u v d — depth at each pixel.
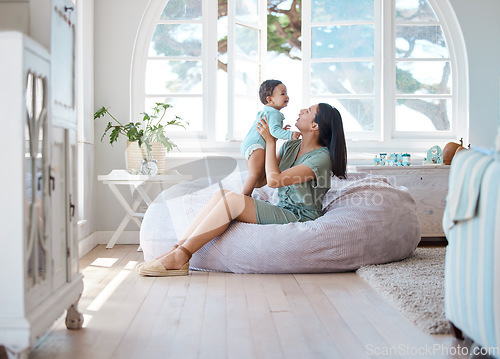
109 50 5.07
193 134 5.27
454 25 5.32
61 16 2.12
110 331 2.25
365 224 3.51
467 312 1.89
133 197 4.99
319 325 2.34
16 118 1.68
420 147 5.34
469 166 1.92
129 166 4.85
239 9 5.21
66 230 2.18
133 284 3.16
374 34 5.36
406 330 2.27
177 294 2.91
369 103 5.39
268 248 3.41
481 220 1.79
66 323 2.28
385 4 5.30
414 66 5.38
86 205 4.63
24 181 1.70
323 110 3.60
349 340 2.14
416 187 4.77
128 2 5.09
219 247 3.48
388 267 3.45
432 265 3.54
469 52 5.26
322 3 5.37
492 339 1.72
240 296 2.87
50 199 1.98
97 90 5.06
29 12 2.00
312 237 3.43
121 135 5.04
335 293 2.93
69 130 2.21
